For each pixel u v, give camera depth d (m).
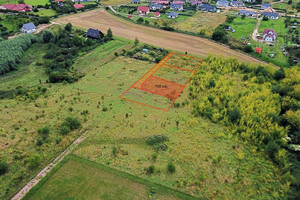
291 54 94.62
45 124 55.91
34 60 92.38
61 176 43.44
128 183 42.28
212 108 61.97
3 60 82.12
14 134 52.28
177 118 59.28
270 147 48.06
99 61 90.62
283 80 71.56
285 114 58.06
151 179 42.94
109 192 40.69
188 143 51.31
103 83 74.94
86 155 47.97
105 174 43.94
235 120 57.00
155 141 51.09
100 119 58.44
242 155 48.22
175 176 43.56
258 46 103.62
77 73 81.81
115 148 49.81
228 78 76.81
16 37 101.38
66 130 52.91
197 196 40.06
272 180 43.28
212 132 54.66
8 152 47.50
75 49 97.38
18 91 68.75
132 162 46.41
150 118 59.06
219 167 45.72
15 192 40.19
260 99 62.59
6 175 42.84
